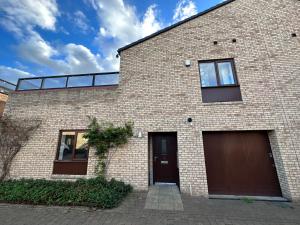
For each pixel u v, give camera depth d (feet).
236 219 12.44
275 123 18.92
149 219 12.34
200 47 23.08
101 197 14.82
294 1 22.88
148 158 21.50
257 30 22.41
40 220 12.05
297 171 17.33
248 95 20.21
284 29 22.02
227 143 20.11
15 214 13.05
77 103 23.61
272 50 21.36
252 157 19.47
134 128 21.53
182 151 19.72
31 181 19.62
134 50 24.52
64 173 21.42
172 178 22.02
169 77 22.61
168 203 15.65
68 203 14.85
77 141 22.53
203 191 18.15
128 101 22.65
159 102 21.91
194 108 20.85
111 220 12.12
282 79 20.17
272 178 18.71
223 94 21.06
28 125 23.50
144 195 17.83
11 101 24.86
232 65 21.91
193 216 12.93
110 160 20.81
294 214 13.39
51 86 25.63
